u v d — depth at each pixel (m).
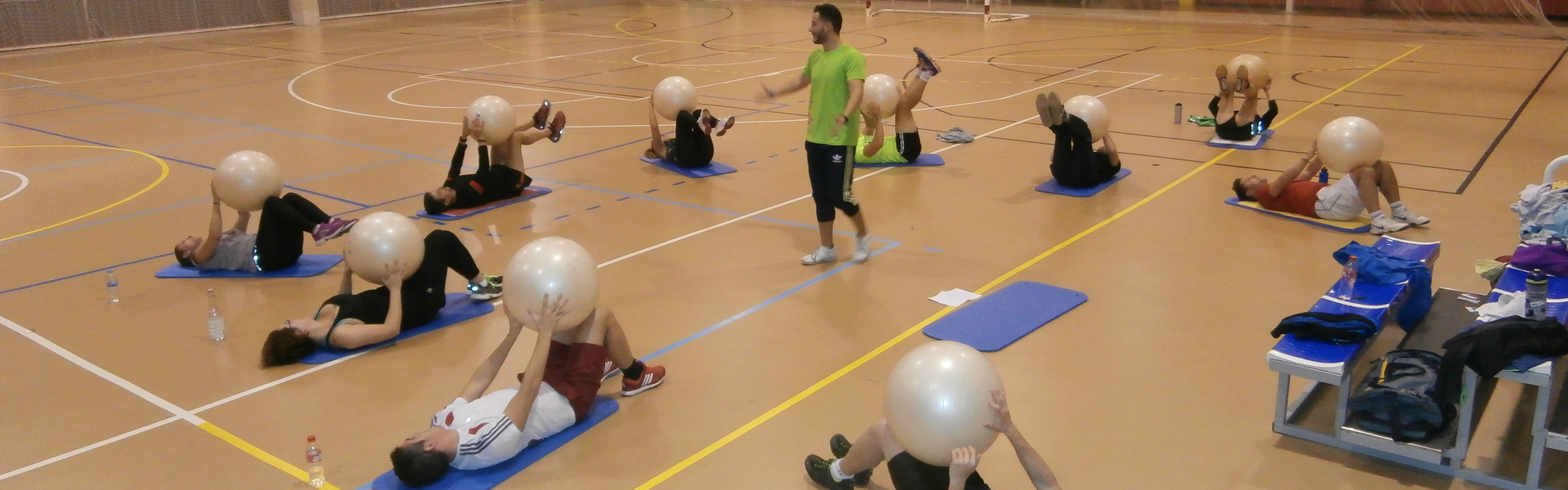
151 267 7.17
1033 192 8.66
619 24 24.42
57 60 19.27
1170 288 6.24
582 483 4.15
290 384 5.16
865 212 8.16
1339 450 4.27
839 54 6.33
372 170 10.00
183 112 13.53
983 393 3.37
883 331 5.66
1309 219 7.64
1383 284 4.83
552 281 4.27
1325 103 12.73
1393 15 23.16
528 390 4.24
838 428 4.56
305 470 4.30
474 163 10.25
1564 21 22.19
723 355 5.38
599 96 14.23
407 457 3.98
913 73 15.83
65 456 4.47
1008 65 16.75
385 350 5.57
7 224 8.36
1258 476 4.09
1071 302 5.99
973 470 3.35
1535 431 3.79
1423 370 4.18
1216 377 4.98
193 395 5.05
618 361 4.83
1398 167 9.30
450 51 19.64
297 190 9.21
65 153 11.12
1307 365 4.11
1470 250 6.85
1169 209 8.03
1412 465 4.13
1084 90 14.00
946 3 28.42
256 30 23.91
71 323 6.07
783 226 7.79
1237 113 10.50
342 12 26.58
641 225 7.90
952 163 9.84
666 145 9.89
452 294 6.42
